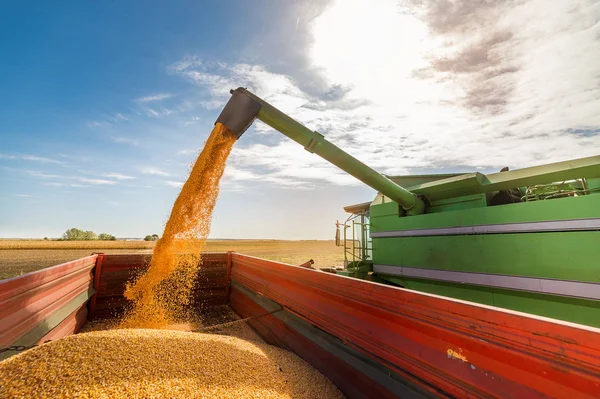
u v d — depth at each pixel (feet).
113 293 15.65
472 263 13.42
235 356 7.76
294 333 9.68
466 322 4.79
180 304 16.21
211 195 12.57
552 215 10.88
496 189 14.64
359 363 6.70
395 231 17.99
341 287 7.73
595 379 3.30
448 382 4.84
